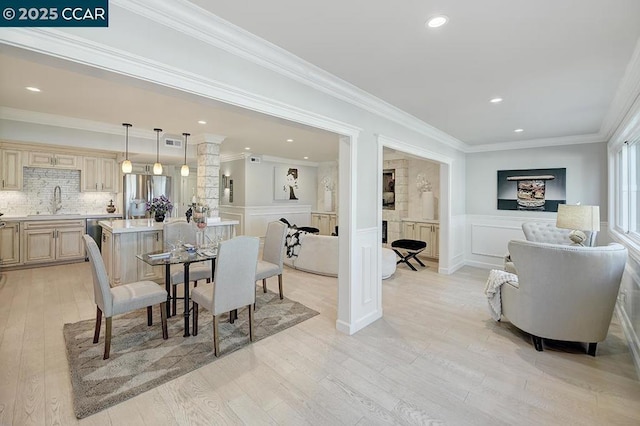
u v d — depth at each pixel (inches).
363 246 125.0
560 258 98.0
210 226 201.3
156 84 65.1
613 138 160.2
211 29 71.6
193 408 76.4
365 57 90.0
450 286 182.5
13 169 208.4
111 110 151.6
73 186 244.5
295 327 124.0
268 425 71.1
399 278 200.4
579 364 98.0
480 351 105.9
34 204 228.8
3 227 200.5
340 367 95.3
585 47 83.1
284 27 74.4
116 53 58.5
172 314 134.6
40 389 82.3
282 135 212.2
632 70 93.9
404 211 294.7
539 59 90.5
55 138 169.3
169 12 64.8
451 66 95.6
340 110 112.9
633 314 109.6
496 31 75.8
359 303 123.1
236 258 103.9
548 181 202.1
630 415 75.0
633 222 145.4
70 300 148.9
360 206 123.3
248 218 311.4
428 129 171.6
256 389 84.1
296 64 91.9
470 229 235.1
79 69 57.9
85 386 83.5
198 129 194.1
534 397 81.8
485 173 227.5
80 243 230.5
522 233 211.6
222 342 110.3
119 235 164.2
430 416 74.4
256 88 83.8
